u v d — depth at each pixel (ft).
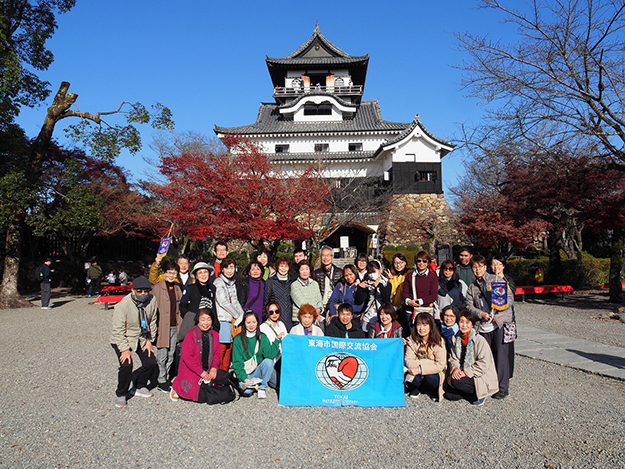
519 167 46.91
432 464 12.05
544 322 34.50
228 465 12.01
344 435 14.01
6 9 47.50
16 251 47.21
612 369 20.70
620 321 34.30
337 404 16.75
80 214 45.88
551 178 42.73
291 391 16.97
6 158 54.13
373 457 12.49
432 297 19.81
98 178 69.05
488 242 78.79
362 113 123.03
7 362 23.16
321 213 63.05
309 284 20.35
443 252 52.26
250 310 18.75
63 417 15.44
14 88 42.22
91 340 29.12
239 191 43.83
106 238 76.89
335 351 17.22
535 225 70.08
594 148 36.73
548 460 12.19
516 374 20.51
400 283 21.58
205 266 18.56
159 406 16.65
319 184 59.41
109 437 13.79
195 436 13.89
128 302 16.72
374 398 16.92
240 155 49.24
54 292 63.46
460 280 21.08
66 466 11.91
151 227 74.59
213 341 16.99
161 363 18.13
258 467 11.92
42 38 49.96
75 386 19.03
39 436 13.83
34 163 47.09
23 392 18.19
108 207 66.74
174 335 18.57
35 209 46.70
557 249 55.67
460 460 12.26
